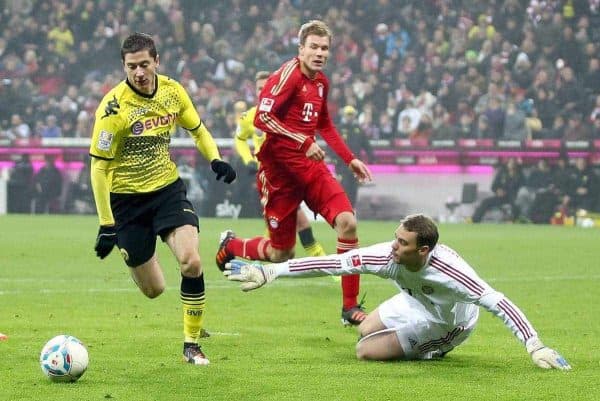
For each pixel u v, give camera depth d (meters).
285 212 21.28
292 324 20.05
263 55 66.44
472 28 63.09
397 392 13.34
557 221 55.53
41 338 17.66
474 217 56.78
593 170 55.59
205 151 16.83
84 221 53.59
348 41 64.75
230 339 18.00
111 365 15.18
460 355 16.45
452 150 57.12
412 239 14.34
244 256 22.34
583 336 18.70
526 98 59.47
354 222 20.34
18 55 68.62
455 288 14.77
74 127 64.19
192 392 13.30
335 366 15.30
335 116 61.91
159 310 21.77
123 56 15.81
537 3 63.16
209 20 68.50
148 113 16.19
